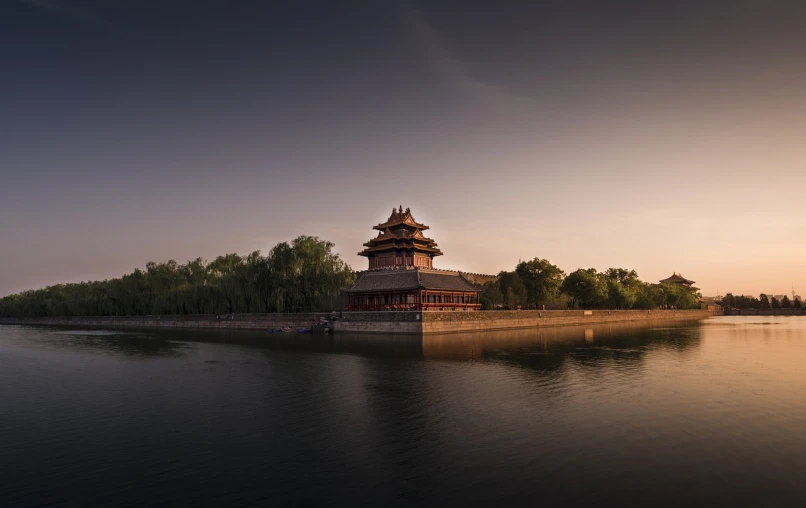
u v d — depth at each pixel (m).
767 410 25.73
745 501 15.32
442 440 21.36
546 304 127.94
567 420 24.16
